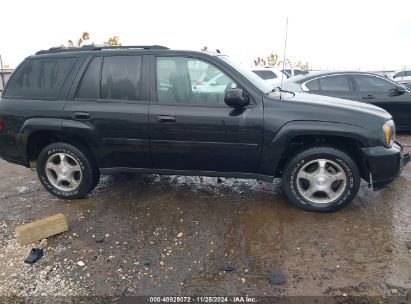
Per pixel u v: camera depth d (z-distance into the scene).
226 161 3.93
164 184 4.86
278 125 3.68
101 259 3.19
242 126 3.73
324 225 3.66
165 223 3.79
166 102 3.89
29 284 2.88
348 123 3.63
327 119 3.64
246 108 3.74
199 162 4.00
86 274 2.98
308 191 3.92
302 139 3.88
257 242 3.39
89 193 4.62
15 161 4.40
